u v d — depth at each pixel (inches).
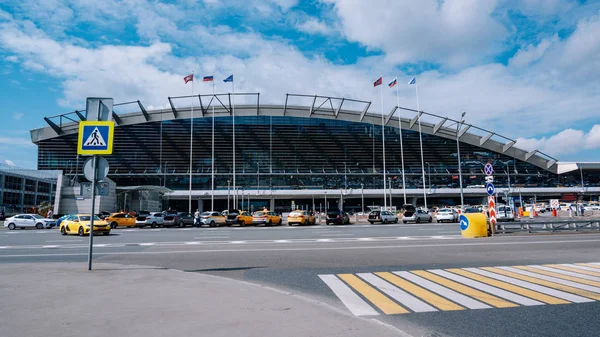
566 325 226.5
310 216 1617.9
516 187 3631.9
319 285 345.7
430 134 3629.4
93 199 398.9
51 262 493.7
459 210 1941.4
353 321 218.1
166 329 197.2
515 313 252.1
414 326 225.5
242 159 3422.7
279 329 199.2
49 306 244.2
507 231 928.9
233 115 3206.2
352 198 3491.6
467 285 341.7
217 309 239.8
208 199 3353.8
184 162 3353.8
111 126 394.6
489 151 3720.5
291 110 3516.2
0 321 210.8
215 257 546.6
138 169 3299.7
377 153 3565.5
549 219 1763.0
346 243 741.9
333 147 3535.9
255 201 3442.4
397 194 3395.7
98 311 232.2
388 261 494.0
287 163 3469.5
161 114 3353.8
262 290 303.7
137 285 317.7
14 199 2861.7
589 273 399.5
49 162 3243.1
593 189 3659.0
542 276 383.6
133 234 1058.7
